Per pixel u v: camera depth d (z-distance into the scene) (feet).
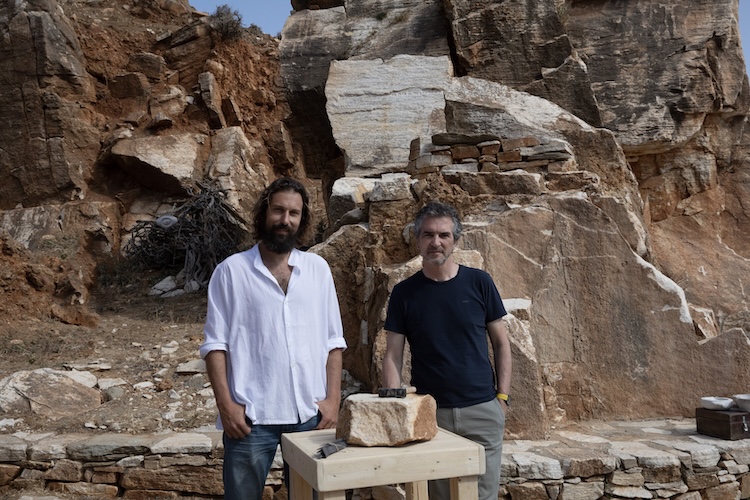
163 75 49.44
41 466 17.69
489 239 21.15
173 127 47.34
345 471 8.38
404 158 37.29
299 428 10.69
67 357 25.79
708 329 23.97
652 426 18.48
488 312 11.34
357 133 38.63
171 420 19.92
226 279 10.85
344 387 22.34
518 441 16.98
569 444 16.63
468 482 8.96
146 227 40.75
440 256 11.00
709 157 37.01
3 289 30.68
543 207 21.29
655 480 15.28
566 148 24.98
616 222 22.17
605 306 20.21
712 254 34.55
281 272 11.03
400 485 15.21
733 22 37.52
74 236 41.45
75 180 44.70
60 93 46.03
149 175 44.93
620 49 38.24
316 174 49.88
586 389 19.75
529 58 38.78
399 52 42.88
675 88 36.70
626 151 37.06
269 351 10.62
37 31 45.42
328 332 11.47
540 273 20.72
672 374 19.58
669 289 19.95
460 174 23.81
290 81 47.34
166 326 30.40
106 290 37.47
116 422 19.66
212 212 39.70
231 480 10.56
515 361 17.40
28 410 20.31
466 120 31.83
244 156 45.80
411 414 9.07
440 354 11.02
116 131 46.42
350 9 47.47
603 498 15.19
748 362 19.13
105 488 17.53
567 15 39.47
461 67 41.14
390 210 24.04
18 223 42.70
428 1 44.57
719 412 16.75
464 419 10.89
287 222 10.84
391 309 11.55
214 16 49.73
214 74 48.55
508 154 25.34
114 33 50.37
